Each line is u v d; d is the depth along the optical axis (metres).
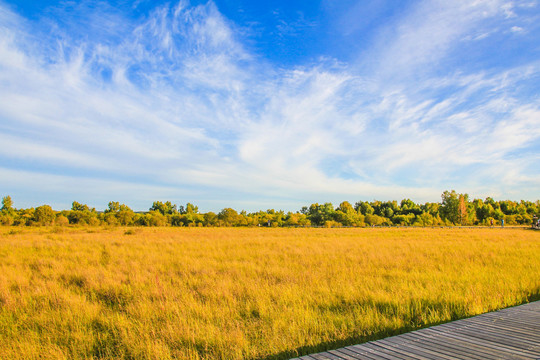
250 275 10.72
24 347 5.31
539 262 13.08
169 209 106.44
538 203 103.75
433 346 4.80
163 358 5.04
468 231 39.56
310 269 11.67
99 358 5.29
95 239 23.38
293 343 5.48
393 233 35.78
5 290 8.32
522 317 6.25
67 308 7.16
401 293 8.16
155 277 10.03
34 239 22.78
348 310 7.21
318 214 79.94
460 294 8.00
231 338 5.61
